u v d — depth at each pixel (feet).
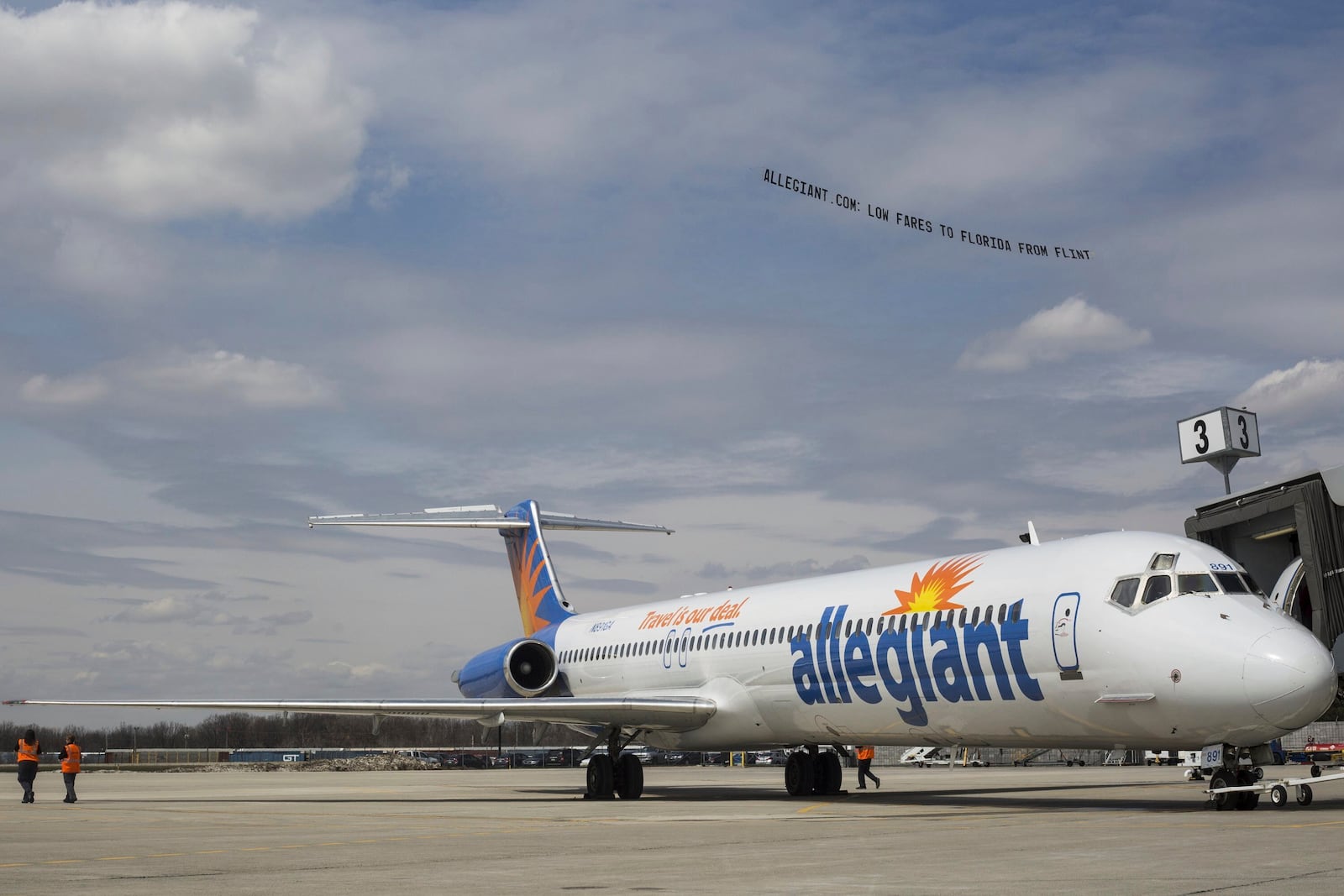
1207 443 97.91
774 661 80.59
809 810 70.54
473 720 94.94
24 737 89.97
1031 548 67.00
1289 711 53.57
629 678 97.19
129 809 79.66
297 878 35.35
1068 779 122.01
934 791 94.68
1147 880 31.19
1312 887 29.32
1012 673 63.62
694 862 38.34
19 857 42.88
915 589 71.61
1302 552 68.13
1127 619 58.59
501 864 38.78
